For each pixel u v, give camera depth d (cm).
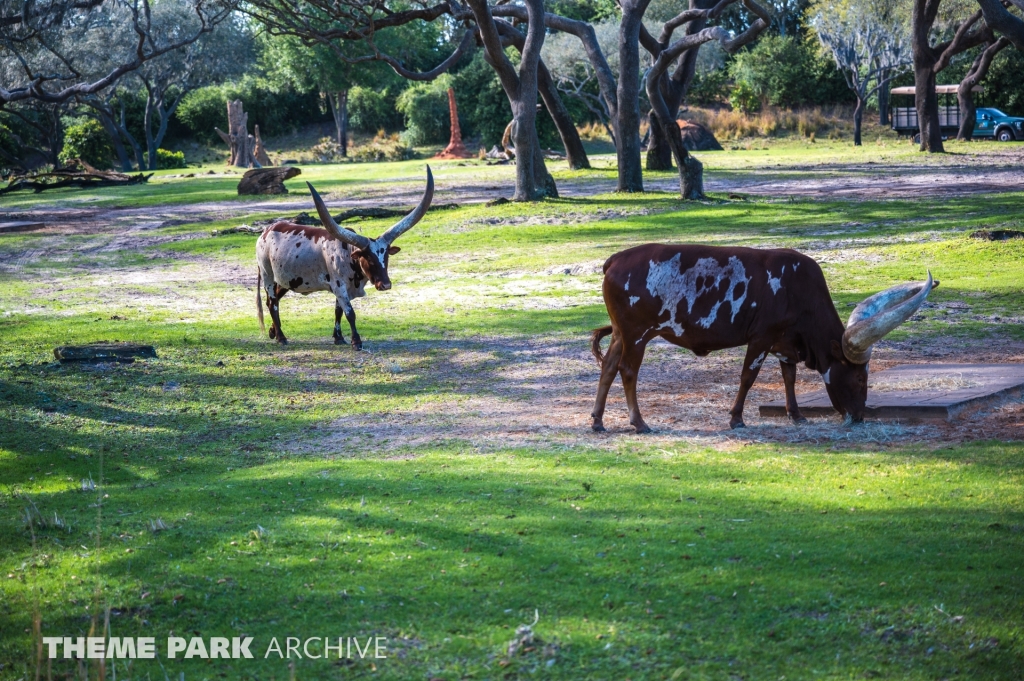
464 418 1062
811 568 547
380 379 1284
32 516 724
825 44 6644
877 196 3172
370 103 8744
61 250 2858
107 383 1261
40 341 1520
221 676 461
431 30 9056
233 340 1536
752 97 8012
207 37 6925
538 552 591
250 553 614
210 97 8719
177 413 1131
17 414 1116
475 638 482
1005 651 443
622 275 924
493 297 1906
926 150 5106
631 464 812
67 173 5341
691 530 622
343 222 3092
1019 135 6081
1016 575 520
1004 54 7138
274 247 1463
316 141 8875
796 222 2673
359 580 561
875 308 878
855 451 827
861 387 917
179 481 852
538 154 3450
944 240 2152
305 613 522
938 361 1206
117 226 3378
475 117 7825
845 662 442
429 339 1529
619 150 3569
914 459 778
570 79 7400
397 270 2317
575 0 8806
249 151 7344
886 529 605
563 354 1385
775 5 8894
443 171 5466
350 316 1462
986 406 952
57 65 6034
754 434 915
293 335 1579
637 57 3478
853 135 7188
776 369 1245
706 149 6581
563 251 2445
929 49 5000
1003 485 691
